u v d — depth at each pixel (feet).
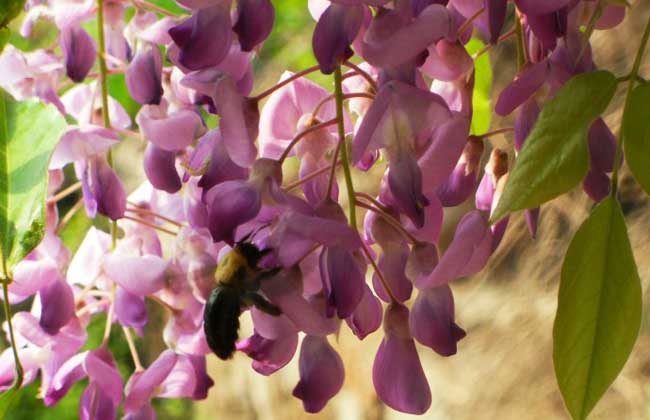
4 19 1.71
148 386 1.90
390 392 1.74
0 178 1.68
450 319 1.73
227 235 1.67
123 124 2.00
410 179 1.67
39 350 1.94
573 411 1.55
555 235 2.67
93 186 1.89
